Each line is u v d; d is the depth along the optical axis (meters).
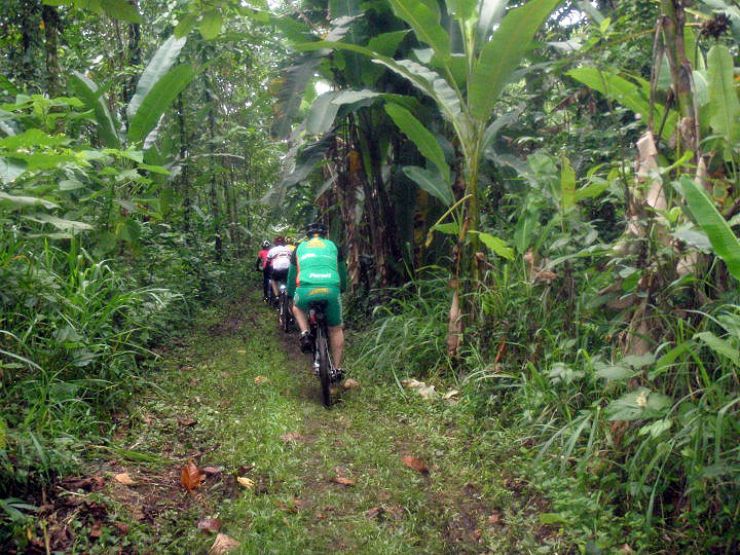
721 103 3.53
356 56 7.07
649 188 3.54
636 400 3.02
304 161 7.89
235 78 12.44
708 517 2.83
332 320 5.28
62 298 4.25
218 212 12.68
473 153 5.44
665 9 3.49
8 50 8.35
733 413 2.85
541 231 4.87
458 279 5.47
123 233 6.37
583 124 6.79
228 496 3.36
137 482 3.33
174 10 8.09
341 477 3.64
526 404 4.11
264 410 4.60
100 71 9.84
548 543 2.98
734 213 3.30
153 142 7.46
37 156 3.84
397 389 5.18
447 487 3.58
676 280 3.33
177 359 5.87
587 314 4.32
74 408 3.81
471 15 5.22
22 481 2.88
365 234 8.72
